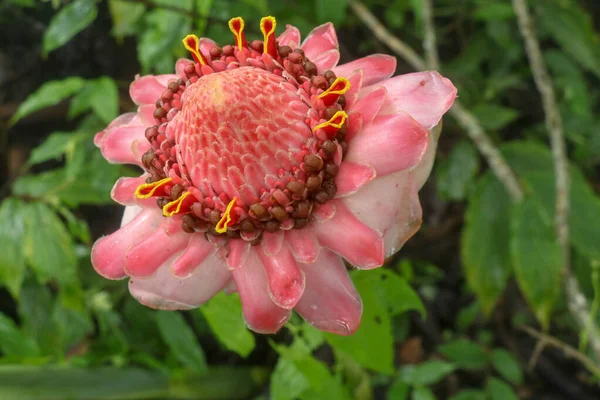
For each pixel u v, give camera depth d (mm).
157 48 585
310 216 414
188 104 412
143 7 602
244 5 619
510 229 617
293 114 413
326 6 607
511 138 786
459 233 753
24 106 590
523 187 614
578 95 685
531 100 781
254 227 412
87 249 639
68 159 607
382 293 485
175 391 600
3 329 604
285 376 527
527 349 706
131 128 448
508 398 590
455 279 748
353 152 414
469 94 692
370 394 550
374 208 416
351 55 756
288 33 458
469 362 603
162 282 427
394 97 425
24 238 584
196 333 706
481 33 733
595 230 606
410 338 700
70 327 627
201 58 434
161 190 417
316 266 421
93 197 607
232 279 430
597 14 840
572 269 639
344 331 423
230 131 404
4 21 778
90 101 581
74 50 794
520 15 631
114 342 614
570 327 672
